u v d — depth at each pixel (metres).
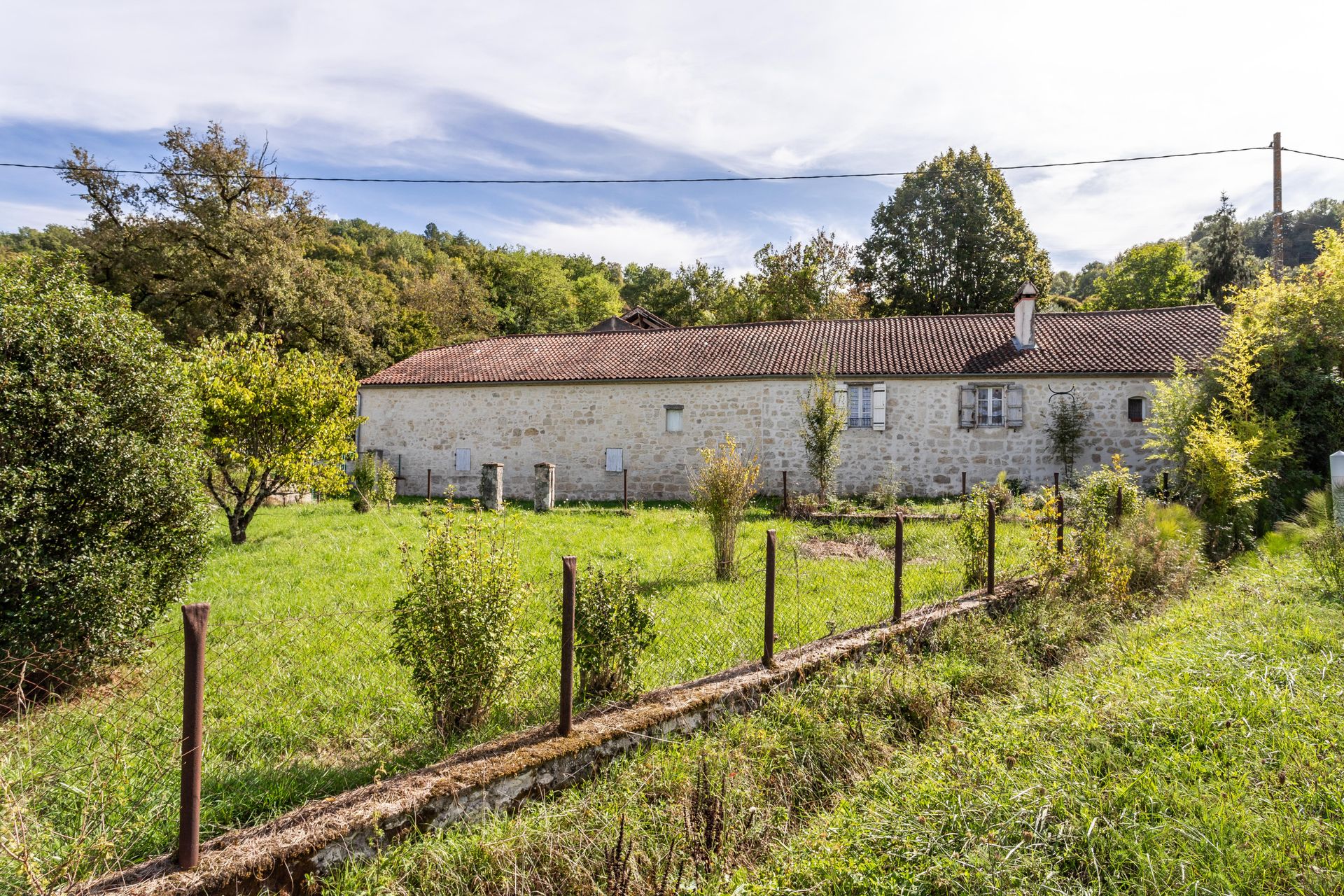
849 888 2.66
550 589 7.31
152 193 25.34
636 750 3.74
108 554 4.66
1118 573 6.90
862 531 11.63
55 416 4.58
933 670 4.99
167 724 3.89
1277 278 15.92
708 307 48.03
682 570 8.50
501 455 18.95
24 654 4.19
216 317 26.20
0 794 2.89
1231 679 4.12
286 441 11.05
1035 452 15.85
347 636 5.52
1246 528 9.23
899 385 16.66
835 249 37.41
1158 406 11.70
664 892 2.68
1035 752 3.49
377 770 3.56
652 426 18.03
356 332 28.91
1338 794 2.95
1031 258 33.28
